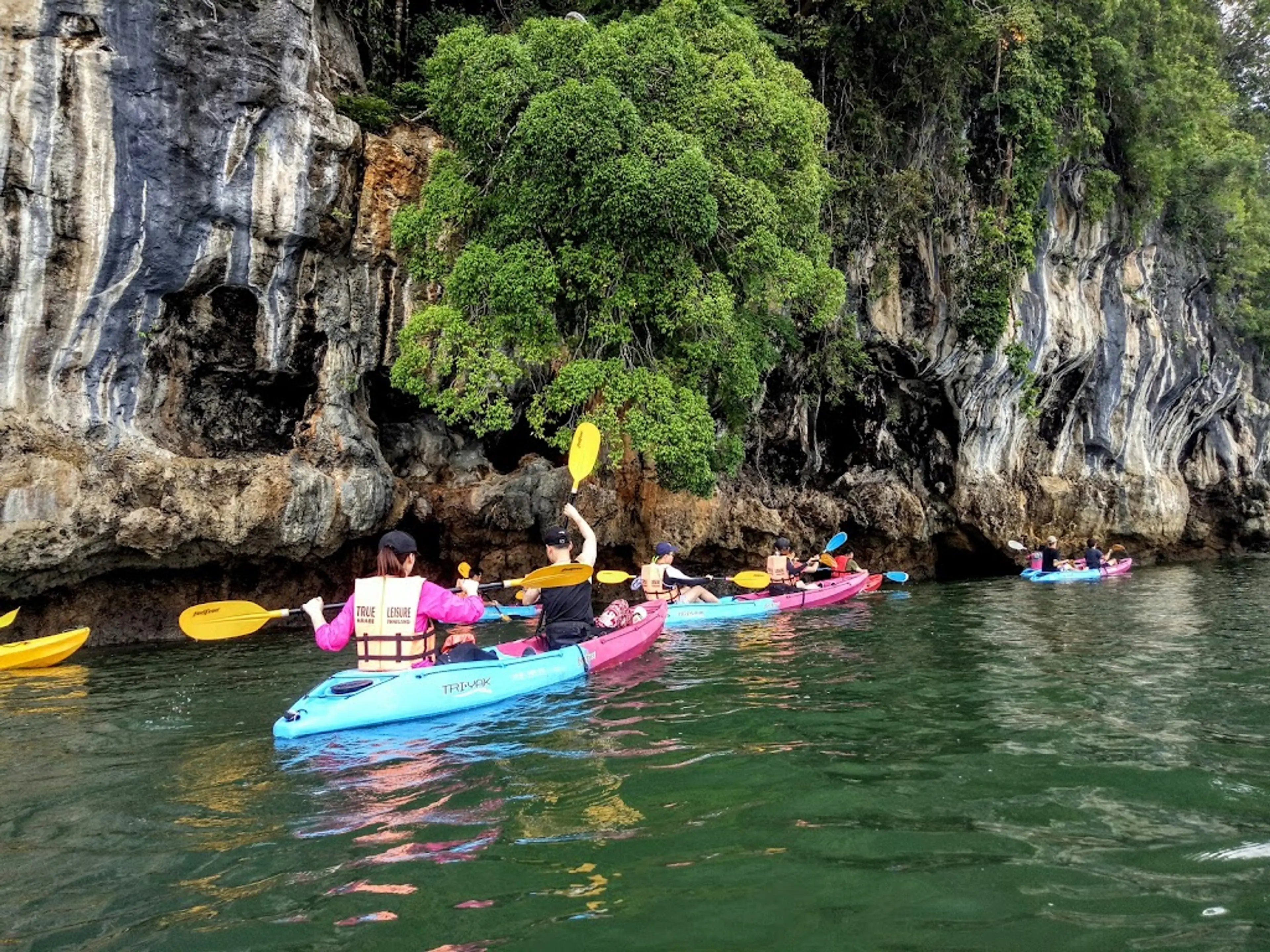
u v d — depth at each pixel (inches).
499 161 379.2
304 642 351.3
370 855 111.3
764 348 439.2
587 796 133.8
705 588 421.7
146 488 346.6
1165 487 861.2
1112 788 137.0
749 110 388.2
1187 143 796.6
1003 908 95.8
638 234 362.3
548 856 110.0
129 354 350.3
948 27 597.9
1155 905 96.7
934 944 87.9
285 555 390.3
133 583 364.2
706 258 395.2
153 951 87.4
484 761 153.9
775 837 116.0
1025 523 744.3
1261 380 1020.5
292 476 379.2
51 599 345.1
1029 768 147.7
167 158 345.1
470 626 263.3
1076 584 595.8
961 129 651.5
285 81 370.0
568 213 364.8
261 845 115.7
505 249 371.2
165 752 167.2
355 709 178.2
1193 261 909.8
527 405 481.1
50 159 321.1
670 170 349.4
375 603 192.9
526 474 482.0
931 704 199.2
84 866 110.1
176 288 356.8
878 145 620.4
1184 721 182.1
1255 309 990.4
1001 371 685.9
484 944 87.9
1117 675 236.8
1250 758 153.4
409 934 90.1
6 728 191.9
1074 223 741.9
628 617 291.1
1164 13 810.2
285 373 392.8
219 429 383.2
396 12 480.4
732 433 447.8
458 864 108.0
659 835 117.2
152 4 338.0
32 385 328.8
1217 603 452.4
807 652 279.6
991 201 658.2
